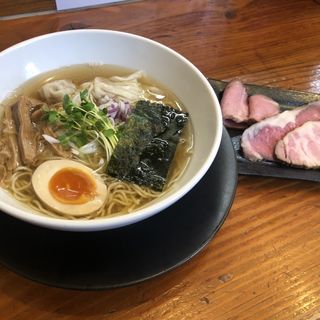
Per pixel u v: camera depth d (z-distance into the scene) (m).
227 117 0.32
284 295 0.24
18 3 0.40
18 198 0.24
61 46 0.30
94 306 0.22
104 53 0.31
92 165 0.28
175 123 0.29
